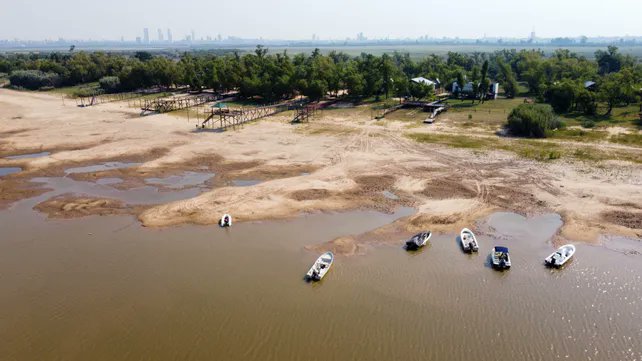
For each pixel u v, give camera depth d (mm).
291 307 39125
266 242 50906
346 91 162000
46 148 90312
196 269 45344
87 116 121875
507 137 92625
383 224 55344
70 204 62312
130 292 41594
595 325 36938
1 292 41781
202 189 67500
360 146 88312
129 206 61500
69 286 42688
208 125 108750
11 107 136500
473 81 141875
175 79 171375
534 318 37719
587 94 108500
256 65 158375
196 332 36219
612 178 67938
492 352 33875
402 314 38156
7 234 53531
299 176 72062
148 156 84375
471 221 55844
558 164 74812
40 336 36031
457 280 43219
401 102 133375
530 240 51188
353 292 41250
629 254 47938
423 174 72000
